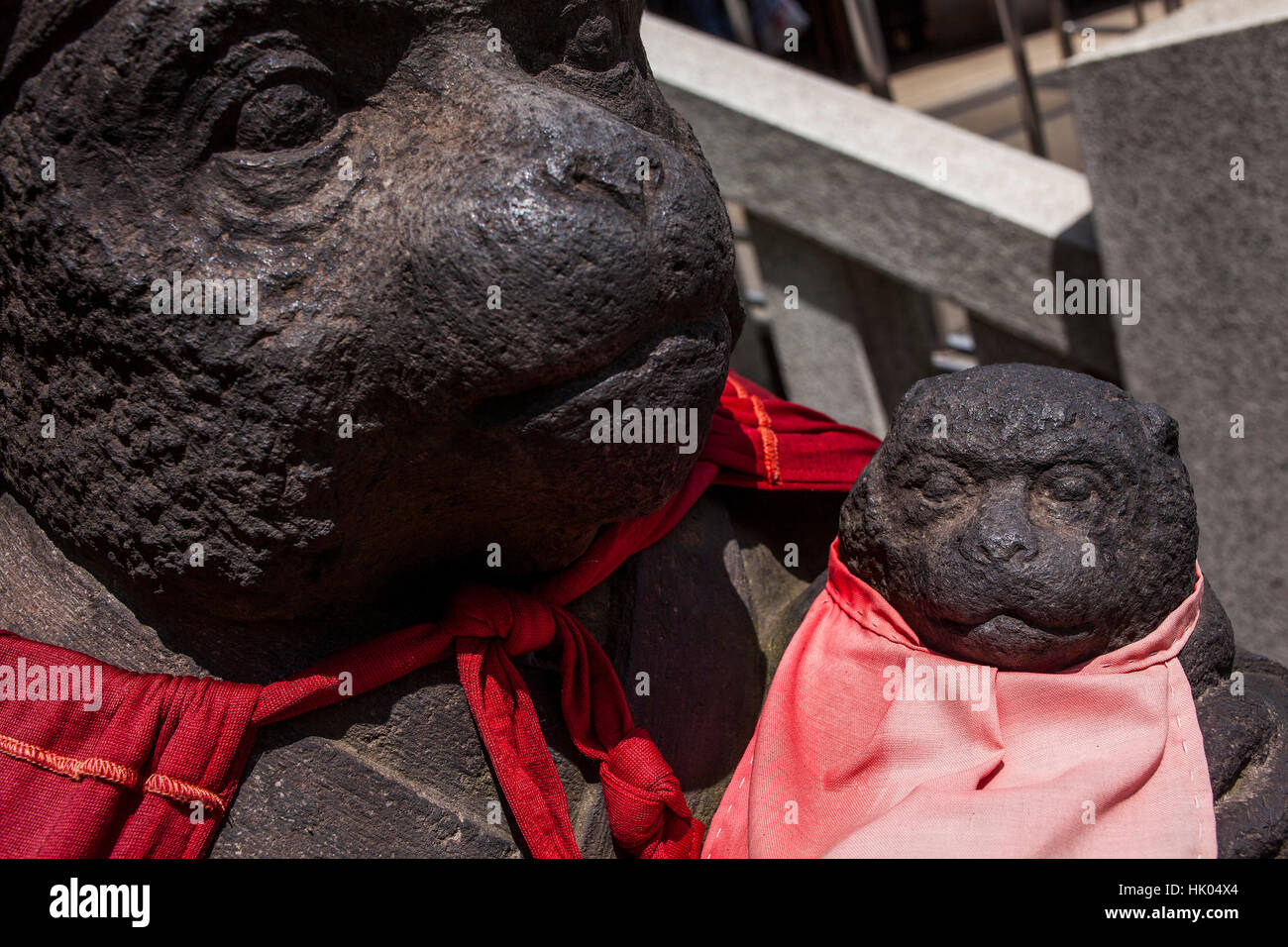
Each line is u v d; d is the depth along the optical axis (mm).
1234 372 2453
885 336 3309
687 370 1100
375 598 1278
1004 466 1215
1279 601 2580
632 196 1033
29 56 998
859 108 2982
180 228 1023
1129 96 2379
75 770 1118
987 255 2807
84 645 1226
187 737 1152
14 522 1292
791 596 1684
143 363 1039
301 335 1027
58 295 1047
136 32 964
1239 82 2213
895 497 1306
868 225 2963
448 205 1010
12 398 1167
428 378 1055
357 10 1017
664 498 1197
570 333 1017
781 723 1326
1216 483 2584
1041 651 1194
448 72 1061
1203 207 2361
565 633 1336
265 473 1062
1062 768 1168
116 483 1108
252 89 1006
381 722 1253
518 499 1191
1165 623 1244
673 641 1470
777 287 3311
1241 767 1239
